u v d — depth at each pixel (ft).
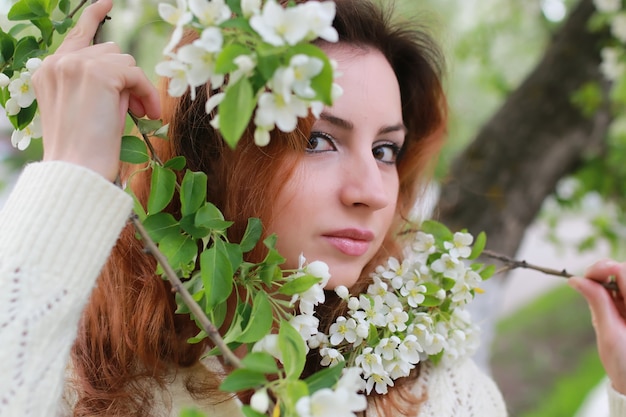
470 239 3.26
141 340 2.97
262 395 1.83
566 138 6.70
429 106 3.99
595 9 6.49
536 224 7.88
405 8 4.79
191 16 1.86
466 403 3.51
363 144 2.85
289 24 1.75
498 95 8.24
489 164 6.64
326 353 2.87
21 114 2.46
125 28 5.93
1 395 1.98
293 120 1.82
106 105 2.23
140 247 3.09
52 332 2.09
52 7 2.45
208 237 2.40
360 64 2.91
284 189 2.78
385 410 3.22
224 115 1.74
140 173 3.23
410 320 3.07
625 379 3.46
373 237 2.95
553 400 13.14
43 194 2.15
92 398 2.91
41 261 2.11
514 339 15.17
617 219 7.05
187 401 3.02
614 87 6.61
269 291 2.88
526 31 8.48
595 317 3.64
